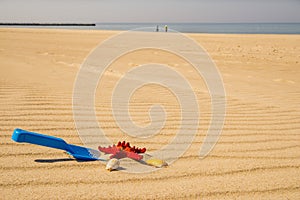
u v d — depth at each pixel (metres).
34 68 7.94
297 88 6.86
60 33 25.70
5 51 12.05
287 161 2.83
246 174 2.54
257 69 9.89
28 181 2.28
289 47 16.41
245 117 4.22
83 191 2.18
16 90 5.08
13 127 3.37
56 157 2.71
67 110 4.13
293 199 2.20
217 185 2.34
